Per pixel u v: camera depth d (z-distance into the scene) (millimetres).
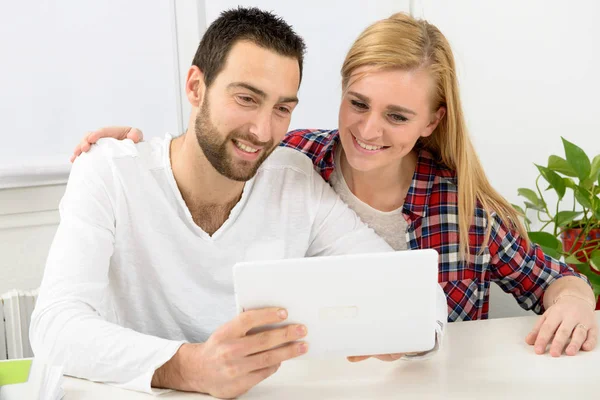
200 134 1369
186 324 1507
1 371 1135
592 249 2016
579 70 2486
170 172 1454
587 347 1357
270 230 1554
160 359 1167
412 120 1493
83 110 2127
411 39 1466
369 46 1471
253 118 1328
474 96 2426
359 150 1534
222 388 1145
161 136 2219
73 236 1352
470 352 1350
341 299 1133
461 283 1713
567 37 2457
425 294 1148
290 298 1123
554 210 2537
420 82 1476
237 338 1124
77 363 1200
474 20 2391
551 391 1179
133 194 1432
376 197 1690
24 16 2025
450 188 1696
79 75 2105
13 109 2057
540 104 2482
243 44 1304
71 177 1457
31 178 1998
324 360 1308
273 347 1143
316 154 1708
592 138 2539
